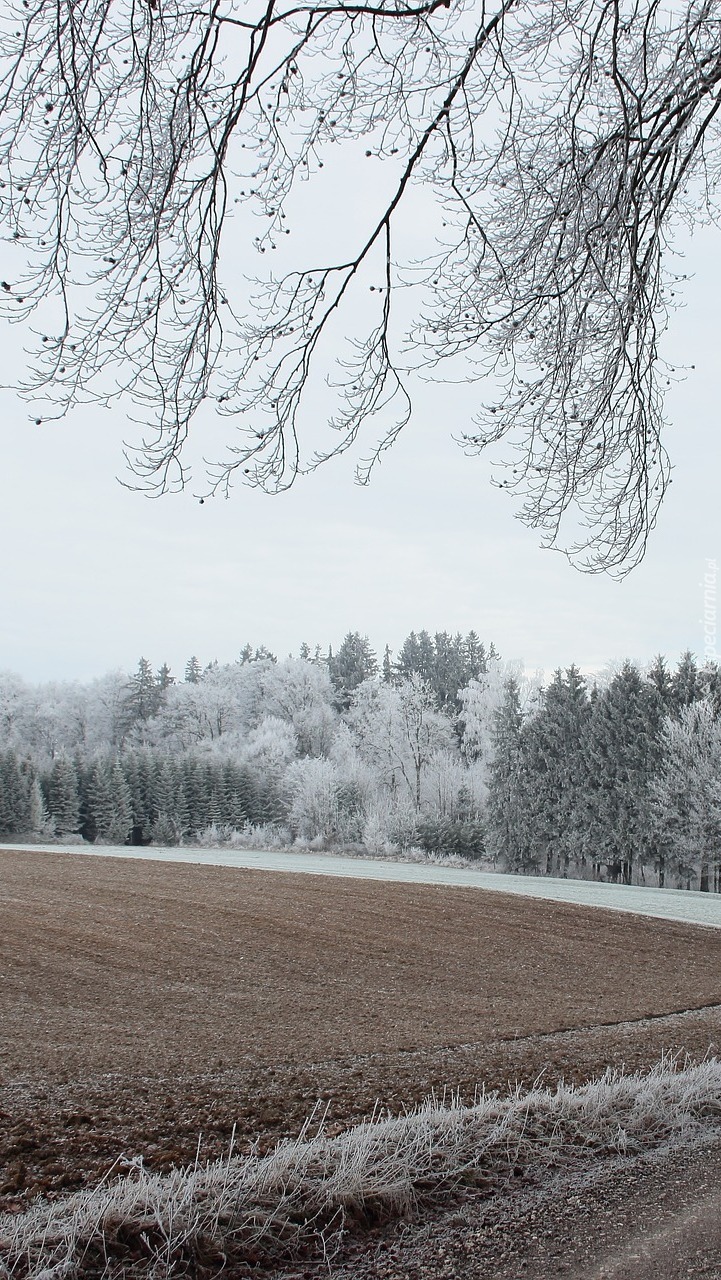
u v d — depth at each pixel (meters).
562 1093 5.15
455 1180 3.80
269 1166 3.72
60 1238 3.04
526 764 46.31
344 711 91.50
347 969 14.06
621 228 4.92
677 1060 7.22
